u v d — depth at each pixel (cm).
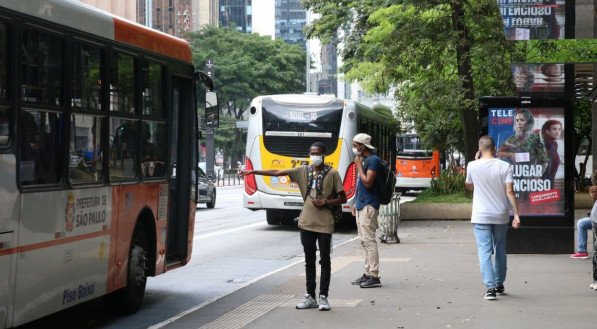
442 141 3400
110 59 1031
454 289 1291
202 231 2509
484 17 2738
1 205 791
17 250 820
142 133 1129
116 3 6606
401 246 1989
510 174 1170
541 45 2928
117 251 1058
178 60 1257
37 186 858
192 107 1318
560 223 1719
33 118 853
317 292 1284
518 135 1708
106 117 1019
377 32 3116
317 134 2505
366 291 1281
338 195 1118
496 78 2839
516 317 1043
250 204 2516
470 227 2527
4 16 798
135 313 1159
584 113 3694
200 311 1144
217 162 9300
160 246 1196
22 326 1067
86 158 970
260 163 2519
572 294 1223
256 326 1009
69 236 927
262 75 9162
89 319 1118
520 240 1728
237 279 1520
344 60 4591
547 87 1691
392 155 3631
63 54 919
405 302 1172
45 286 877
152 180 1162
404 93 3033
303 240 1127
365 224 1320
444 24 2816
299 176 1125
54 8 898
